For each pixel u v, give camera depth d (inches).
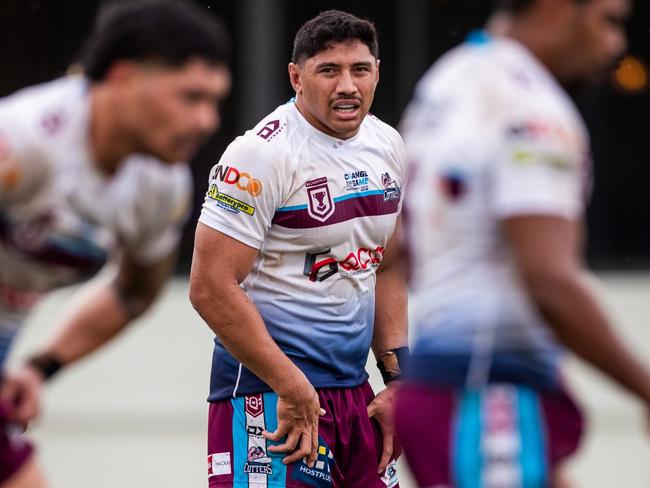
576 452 380.5
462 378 372.8
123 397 1023.0
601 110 1088.2
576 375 992.9
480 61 372.2
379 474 565.6
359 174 533.3
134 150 369.4
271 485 536.7
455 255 372.8
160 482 877.2
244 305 516.1
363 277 543.5
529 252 349.4
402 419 387.2
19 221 378.0
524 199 350.3
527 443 369.7
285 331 535.2
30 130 367.6
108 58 358.0
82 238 384.8
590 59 374.9
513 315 370.3
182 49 352.2
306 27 525.3
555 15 370.0
